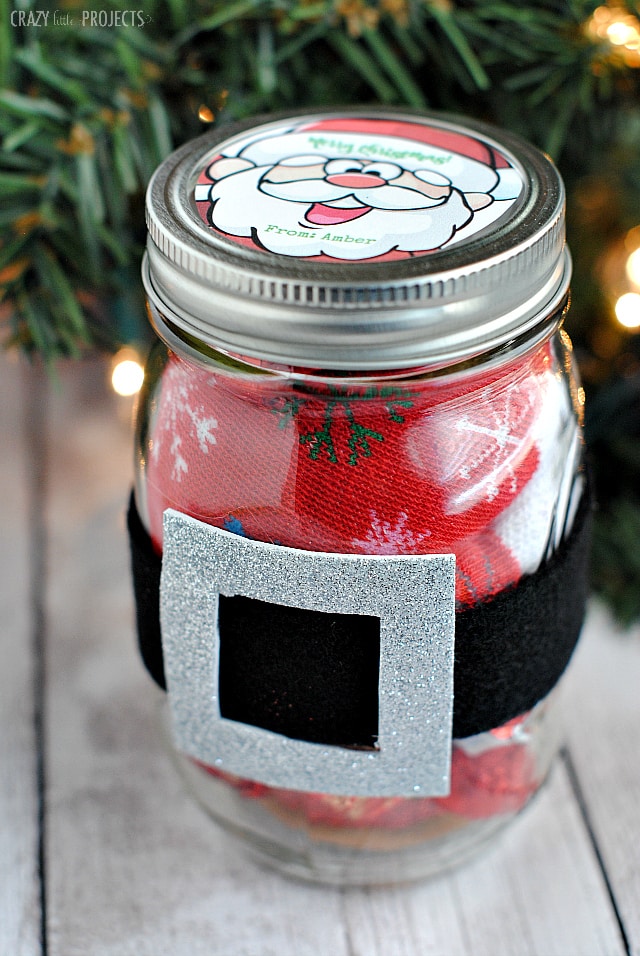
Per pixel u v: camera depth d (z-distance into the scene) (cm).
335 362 30
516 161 33
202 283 30
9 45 38
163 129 38
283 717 33
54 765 38
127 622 42
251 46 38
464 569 31
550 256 31
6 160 38
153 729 39
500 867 36
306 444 30
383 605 31
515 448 31
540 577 32
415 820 35
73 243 39
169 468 32
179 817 37
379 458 30
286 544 31
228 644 32
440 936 35
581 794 38
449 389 30
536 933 35
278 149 34
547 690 34
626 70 38
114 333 42
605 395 44
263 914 35
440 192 32
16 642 41
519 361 31
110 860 36
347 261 30
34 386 50
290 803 35
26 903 36
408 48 38
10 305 40
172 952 35
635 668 40
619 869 36
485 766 34
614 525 42
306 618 31
